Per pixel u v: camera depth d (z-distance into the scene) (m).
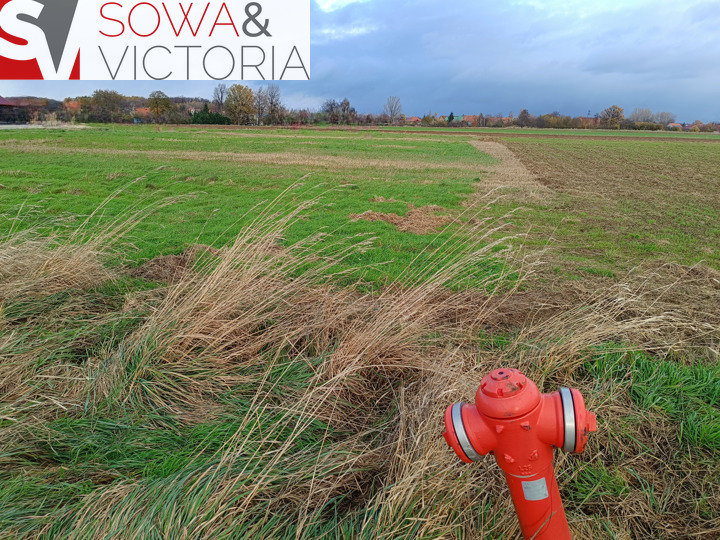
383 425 3.21
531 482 1.69
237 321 4.07
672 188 17.75
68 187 12.91
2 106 77.50
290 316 4.46
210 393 3.47
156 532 2.14
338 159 24.94
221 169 18.38
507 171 22.20
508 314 5.30
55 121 75.94
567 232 9.93
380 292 5.76
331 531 2.33
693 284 6.63
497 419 1.58
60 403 3.17
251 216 10.14
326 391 3.40
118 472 2.71
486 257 5.39
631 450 3.17
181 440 3.00
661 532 2.57
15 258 4.93
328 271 6.35
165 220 9.60
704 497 2.77
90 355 3.93
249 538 2.22
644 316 5.19
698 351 4.49
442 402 3.04
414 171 20.91
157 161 20.64
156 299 4.88
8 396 3.29
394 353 3.90
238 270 4.49
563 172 22.61
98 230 6.73
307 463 2.79
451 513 2.37
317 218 10.20
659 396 3.62
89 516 2.28
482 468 2.77
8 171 15.20
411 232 9.34
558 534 1.79
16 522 2.28
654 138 65.50
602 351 4.06
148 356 3.57
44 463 2.79
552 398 1.64
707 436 3.18
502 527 2.42
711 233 10.17
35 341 3.89
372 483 2.73
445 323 4.85
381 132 65.06
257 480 2.61
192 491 2.40
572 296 5.95
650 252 8.46
